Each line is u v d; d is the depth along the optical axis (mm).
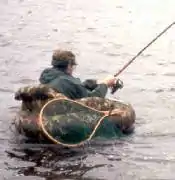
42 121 10945
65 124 10891
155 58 20391
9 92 14898
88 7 33188
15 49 21188
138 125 12250
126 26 27484
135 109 13539
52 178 9328
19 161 10094
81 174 9539
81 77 17234
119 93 15062
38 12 30781
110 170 9750
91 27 26844
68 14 30453
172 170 9812
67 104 11195
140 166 9977
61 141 10875
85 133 11016
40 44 22422
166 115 13062
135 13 31484
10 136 11352
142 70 18312
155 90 15523
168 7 33906
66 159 10219
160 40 24203
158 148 10867
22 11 30953
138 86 15969
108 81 12336
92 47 22172
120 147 10859
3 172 9562
